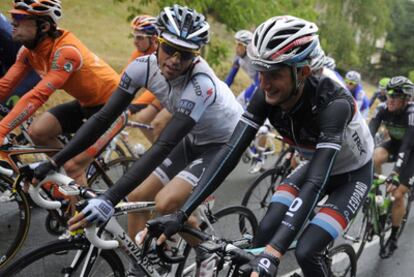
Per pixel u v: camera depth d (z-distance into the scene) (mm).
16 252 2871
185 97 2221
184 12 2141
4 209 3312
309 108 2012
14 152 2764
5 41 3523
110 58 8430
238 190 4859
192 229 1947
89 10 10797
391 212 3783
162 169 2619
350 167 2441
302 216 1793
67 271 1999
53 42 2805
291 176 2514
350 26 17016
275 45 1772
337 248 2766
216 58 6828
